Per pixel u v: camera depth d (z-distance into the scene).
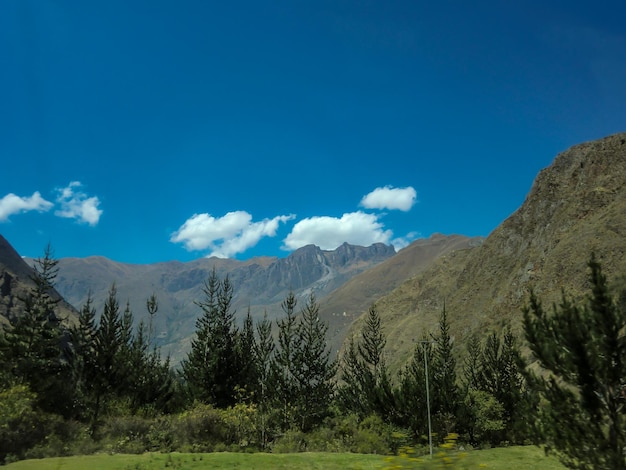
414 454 5.57
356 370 55.03
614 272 99.62
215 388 46.44
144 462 20.73
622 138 159.00
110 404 41.66
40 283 48.47
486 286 186.00
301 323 49.38
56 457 22.30
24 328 44.22
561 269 126.00
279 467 20.94
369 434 34.97
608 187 146.12
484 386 48.38
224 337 49.62
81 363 40.31
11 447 22.86
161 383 52.25
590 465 10.81
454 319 182.12
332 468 20.81
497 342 49.81
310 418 42.69
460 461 5.35
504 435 41.03
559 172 186.50
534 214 186.50
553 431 11.48
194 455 23.86
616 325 10.95
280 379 43.75
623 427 10.65
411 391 39.69
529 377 12.55
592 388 11.08
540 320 12.66
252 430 35.56
